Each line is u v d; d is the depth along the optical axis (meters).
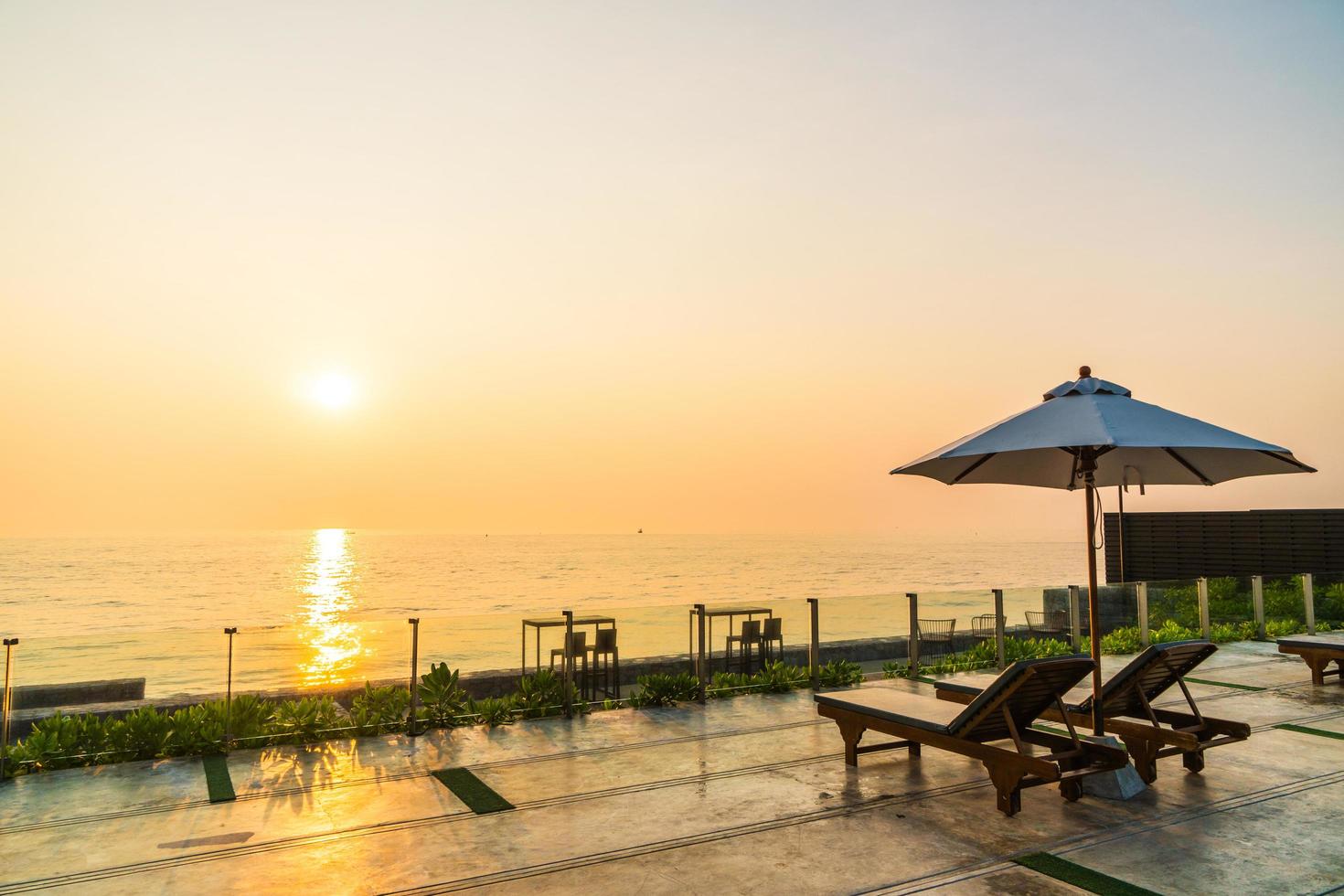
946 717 6.45
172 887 4.54
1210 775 6.62
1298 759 7.11
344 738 7.79
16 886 4.55
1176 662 6.65
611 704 9.21
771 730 8.27
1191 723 6.82
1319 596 15.62
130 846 5.16
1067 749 6.29
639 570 100.38
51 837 5.30
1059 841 5.20
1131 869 4.75
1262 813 5.72
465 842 5.22
